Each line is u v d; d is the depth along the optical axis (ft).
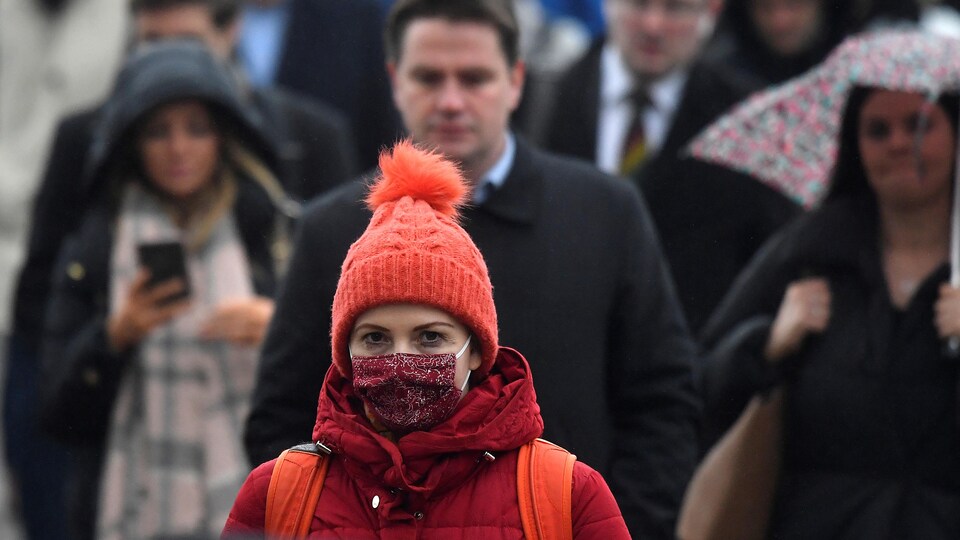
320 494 41.01
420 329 40.47
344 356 41.24
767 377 60.54
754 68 86.89
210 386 66.54
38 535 89.10
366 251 40.65
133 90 67.97
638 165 77.10
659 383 54.95
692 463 55.06
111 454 67.36
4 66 99.76
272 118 75.66
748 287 63.31
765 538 60.44
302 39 94.17
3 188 98.43
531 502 40.32
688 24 83.15
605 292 54.54
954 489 58.13
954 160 60.70
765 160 67.67
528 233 54.34
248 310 66.18
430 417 40.27
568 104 85.30
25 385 85.40
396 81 58.39
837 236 61.31
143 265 66.28
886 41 62.59
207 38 76.43
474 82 55.93
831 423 59.31
